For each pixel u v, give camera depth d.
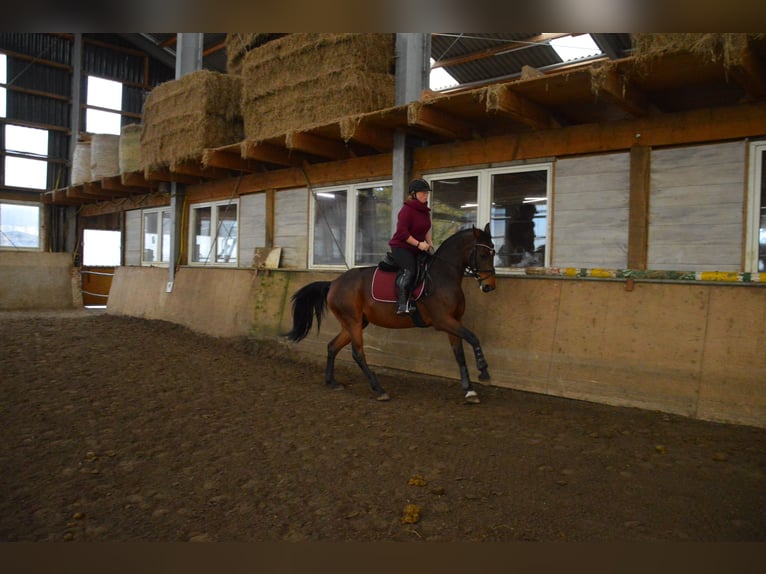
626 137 5.61
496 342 6.21
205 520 3.18
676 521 3.06
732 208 5.06
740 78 4.47
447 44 14.20
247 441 4.43
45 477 3.71
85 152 13.97
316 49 7.28
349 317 6.10
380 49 7.18
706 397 4.78
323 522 3.14
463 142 6.86
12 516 3.19
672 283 5.20
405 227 5.59
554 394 5.66
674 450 4.09
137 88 19.28
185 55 10.66
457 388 6.18
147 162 10.30
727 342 4.78
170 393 5.71
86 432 4.54
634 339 5.28
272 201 9.34
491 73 15.80
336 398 5.77
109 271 16.42
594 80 4.80
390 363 7.13
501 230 6.61
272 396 5.79
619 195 5.71
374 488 3.57
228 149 8.38
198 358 7.58
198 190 10.96
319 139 7.67
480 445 4.30
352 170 8.00
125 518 3.20
